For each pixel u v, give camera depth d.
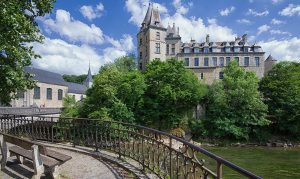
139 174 6.36
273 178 17.69
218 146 34.56
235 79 40.06
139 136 7.01
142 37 60.66
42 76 57.31
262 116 37.53
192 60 58.50
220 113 37.81
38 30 9.89
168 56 58.81
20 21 8.36
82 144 9.88
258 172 19.30
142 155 6.68
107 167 7.19
